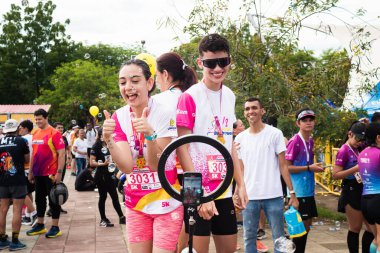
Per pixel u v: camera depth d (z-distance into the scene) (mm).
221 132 3555
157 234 3152
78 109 40219
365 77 9008
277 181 5066
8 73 50688
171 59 3934
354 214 5527
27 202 9195
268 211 5051
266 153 5062
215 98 3564
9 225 9180
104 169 8836
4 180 7160
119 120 3207
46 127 8047
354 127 5531
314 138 8781
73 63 43562
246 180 5098
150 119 3105
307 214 5578
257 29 9266
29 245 7453
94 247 7285
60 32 52812
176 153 3146
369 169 4945
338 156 5555
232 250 3617
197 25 9305
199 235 3436
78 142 16312
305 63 9469
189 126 3447
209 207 2895
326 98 8812
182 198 2268
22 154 7297
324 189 12352
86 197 13016
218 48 3398
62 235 8156
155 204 3158
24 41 51250
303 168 5551
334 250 6574
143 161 3146
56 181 7883
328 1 8711
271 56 9117
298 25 9039
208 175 3461
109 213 10430
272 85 8484
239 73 8992
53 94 43000
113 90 39969
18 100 52281
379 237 4926
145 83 3086
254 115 5094
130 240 3256
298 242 5340
